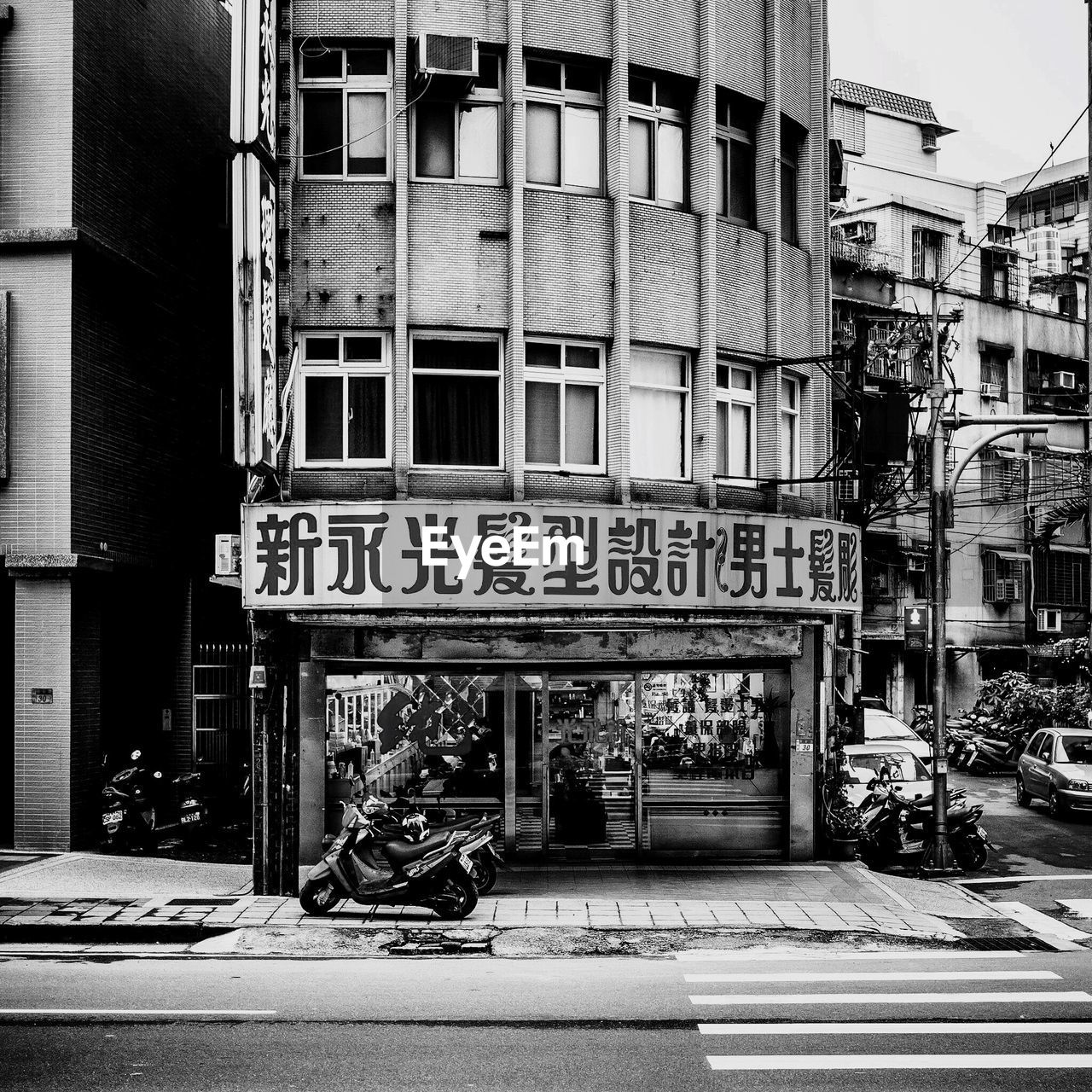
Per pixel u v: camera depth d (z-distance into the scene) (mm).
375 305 13789
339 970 9633
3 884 12727
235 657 18891
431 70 13547
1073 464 36781
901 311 28266
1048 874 15664
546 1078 6824
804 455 16562
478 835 11922
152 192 16859
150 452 16719
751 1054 7320
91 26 15055
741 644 14656
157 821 15898
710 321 14945
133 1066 6973
